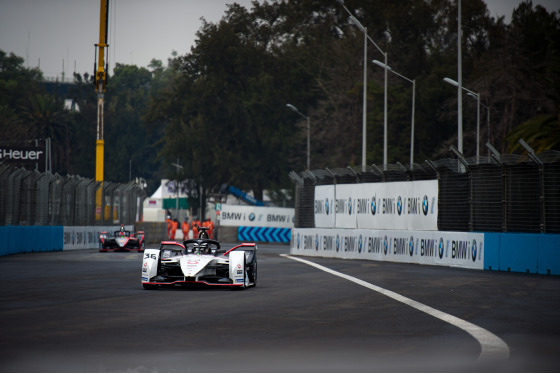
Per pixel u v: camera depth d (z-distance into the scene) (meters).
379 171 117.12
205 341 35.25
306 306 49.94
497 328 39.97
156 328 39.22
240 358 31.03
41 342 34.50
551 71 169.50
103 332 37.69
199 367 29.14
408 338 36.47
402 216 110.62
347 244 121.69
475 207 97.50
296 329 39.31
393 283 69.69
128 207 187.00
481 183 96.75
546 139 137.75
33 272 81.62
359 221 120.31
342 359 30.92
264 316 44.50
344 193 124.44
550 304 52.12
